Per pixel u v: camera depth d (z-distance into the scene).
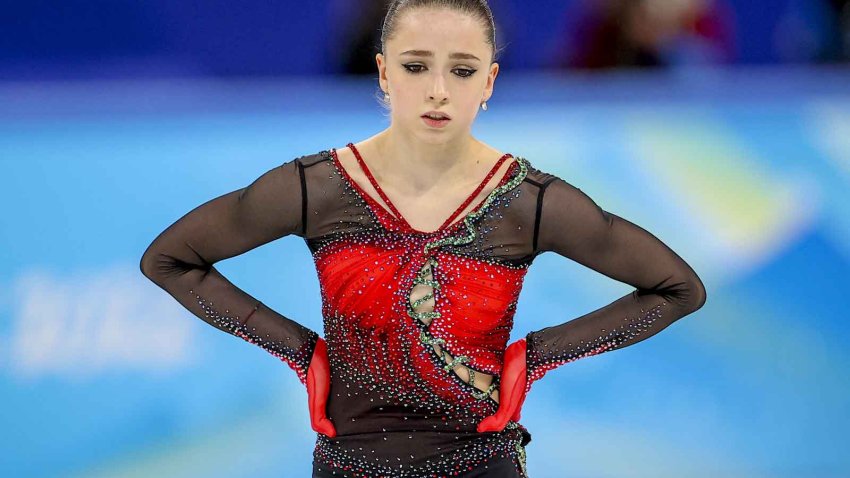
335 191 8.15
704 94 19.19
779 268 15.55
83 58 21.17
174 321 14.42
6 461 13.09
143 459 13.30
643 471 13.40
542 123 18.02
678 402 14.27
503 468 8.43
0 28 20.81
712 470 13.43
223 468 13.27
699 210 16.31
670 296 8.67
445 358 8.14
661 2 21.09
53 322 14.24
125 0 20.98
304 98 19.72
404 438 8.25
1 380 13.71
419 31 7.72
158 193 16.09
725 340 14.87
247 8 21.20
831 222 16.08
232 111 18.84
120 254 15.12
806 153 17.14
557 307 15.10
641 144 17.36
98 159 16.55
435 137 7.85
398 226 8.05
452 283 8.08
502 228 8.12
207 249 8.62
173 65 21.36
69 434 13.42
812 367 14.62
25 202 15.63
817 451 13.72
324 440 8.59
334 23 21.02
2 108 18.59
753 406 14.21
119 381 13.89
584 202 8.25
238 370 14.19
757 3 22.06
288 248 15.76
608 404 14.23
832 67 21.73
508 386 8.45
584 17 21.27
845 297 15.27
